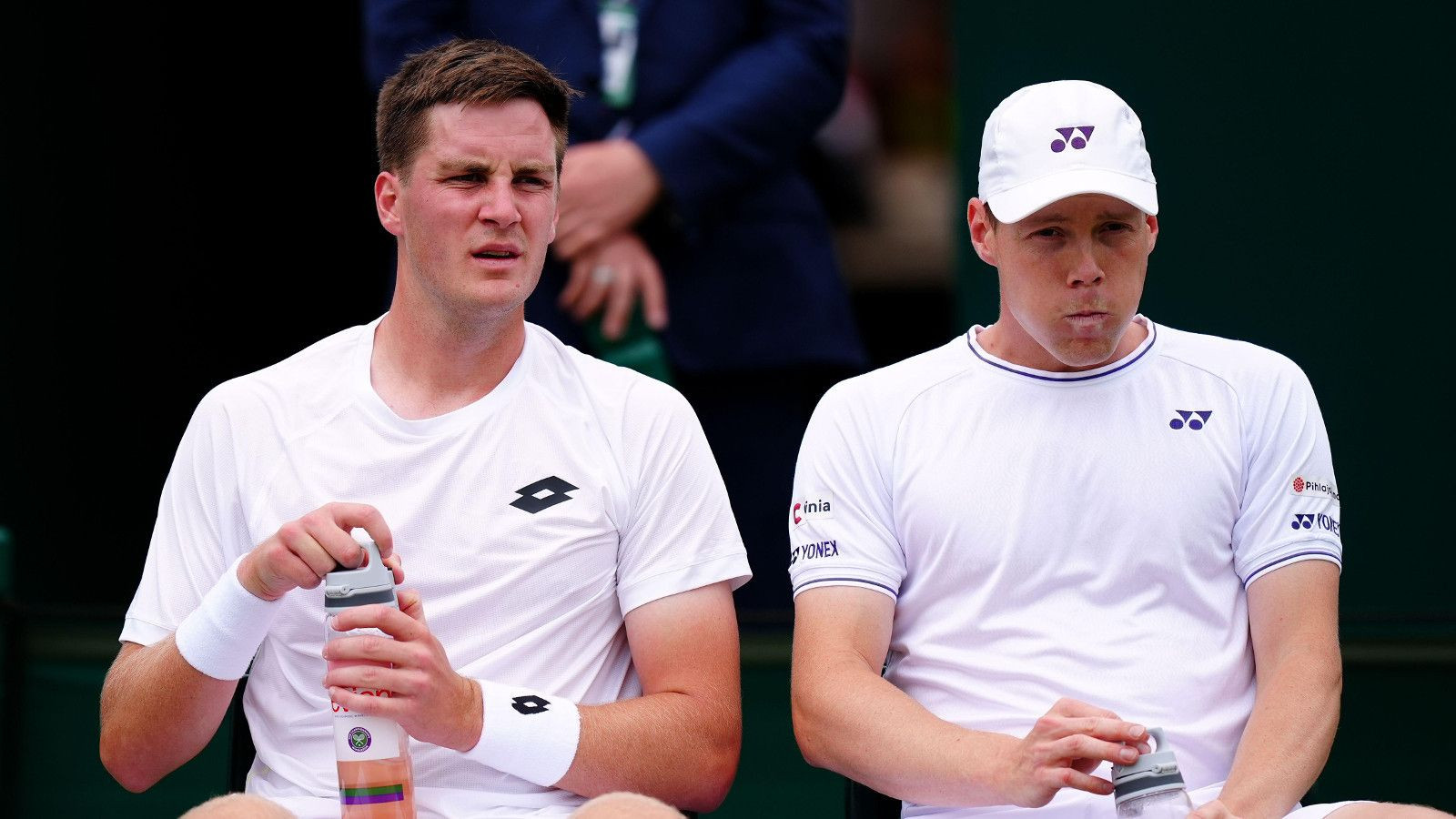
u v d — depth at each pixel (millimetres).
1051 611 11148
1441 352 17891
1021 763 9977
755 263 17219
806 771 15883
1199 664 11055
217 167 19719
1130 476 11250
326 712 10797
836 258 17906
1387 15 17812
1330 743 10742
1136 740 9664
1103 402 11398
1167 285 18062
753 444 17391
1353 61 17844
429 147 10883
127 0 19516
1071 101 11164
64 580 19578
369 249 19797
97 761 15781
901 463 11477
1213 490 11281
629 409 11469
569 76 16500
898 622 11516
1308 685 10766
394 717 9750
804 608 11414
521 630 10984
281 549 10039
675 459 11414
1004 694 11031
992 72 18016
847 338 17875
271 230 19812
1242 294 18031
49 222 19562
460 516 11055
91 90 19531
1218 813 9453
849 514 11453
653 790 10781
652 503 11328
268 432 11234
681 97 16719
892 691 10820
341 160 19766
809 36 16984
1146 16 17938
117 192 19656
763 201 17219
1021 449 11344
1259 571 11234
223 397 11359
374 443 11164
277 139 19734
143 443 19797
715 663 11219
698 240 16953
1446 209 17844
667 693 11039
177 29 19594
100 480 19703
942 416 11523
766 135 16906
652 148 16562
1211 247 18016
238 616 10375
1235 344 11734
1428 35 17766
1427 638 16766
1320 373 18000
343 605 9820
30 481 19547
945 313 18078
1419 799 15773
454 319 11070
